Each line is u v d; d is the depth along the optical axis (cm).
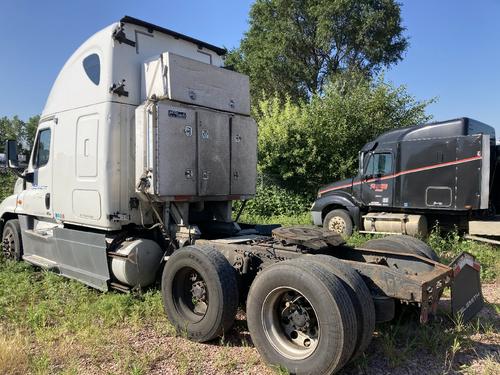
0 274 697
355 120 1659
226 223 621
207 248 467
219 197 616
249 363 402
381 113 1672
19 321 504
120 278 577
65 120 662
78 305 550
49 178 704
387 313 390
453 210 1009
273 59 3109
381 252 495
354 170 1617
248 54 3372
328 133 1611
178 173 559
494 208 1077
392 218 1083
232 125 627
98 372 387
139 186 549
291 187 1642
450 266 425
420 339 440
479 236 989
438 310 513
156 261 589
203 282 468
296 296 392
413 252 520
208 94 604
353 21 2903
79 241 629
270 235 594
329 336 349
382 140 1127
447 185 1007
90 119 608
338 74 2803
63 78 676
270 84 3212
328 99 1677
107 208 579
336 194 1210
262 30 3375
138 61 605
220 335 448
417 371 385
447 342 434
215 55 709
